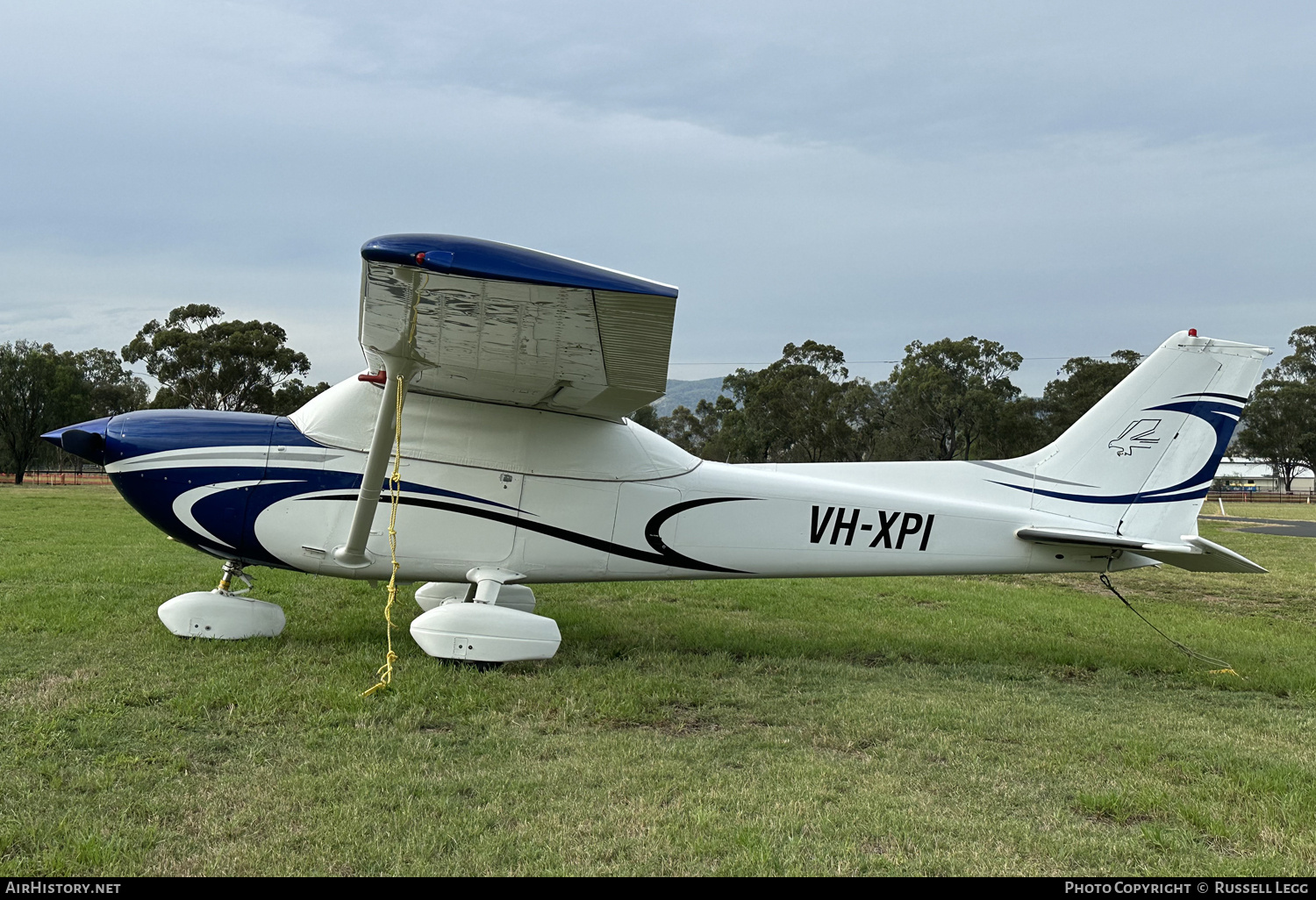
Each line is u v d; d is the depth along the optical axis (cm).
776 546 646
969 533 665
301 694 461
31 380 4169
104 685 462
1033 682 586
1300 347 6500
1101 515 680
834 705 496
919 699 516
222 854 284
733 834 311
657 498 626
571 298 433
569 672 541
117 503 2098
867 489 661
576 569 618
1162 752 424
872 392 4891
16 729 393
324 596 787
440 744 405
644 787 356
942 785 372
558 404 595
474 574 599
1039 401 4631
